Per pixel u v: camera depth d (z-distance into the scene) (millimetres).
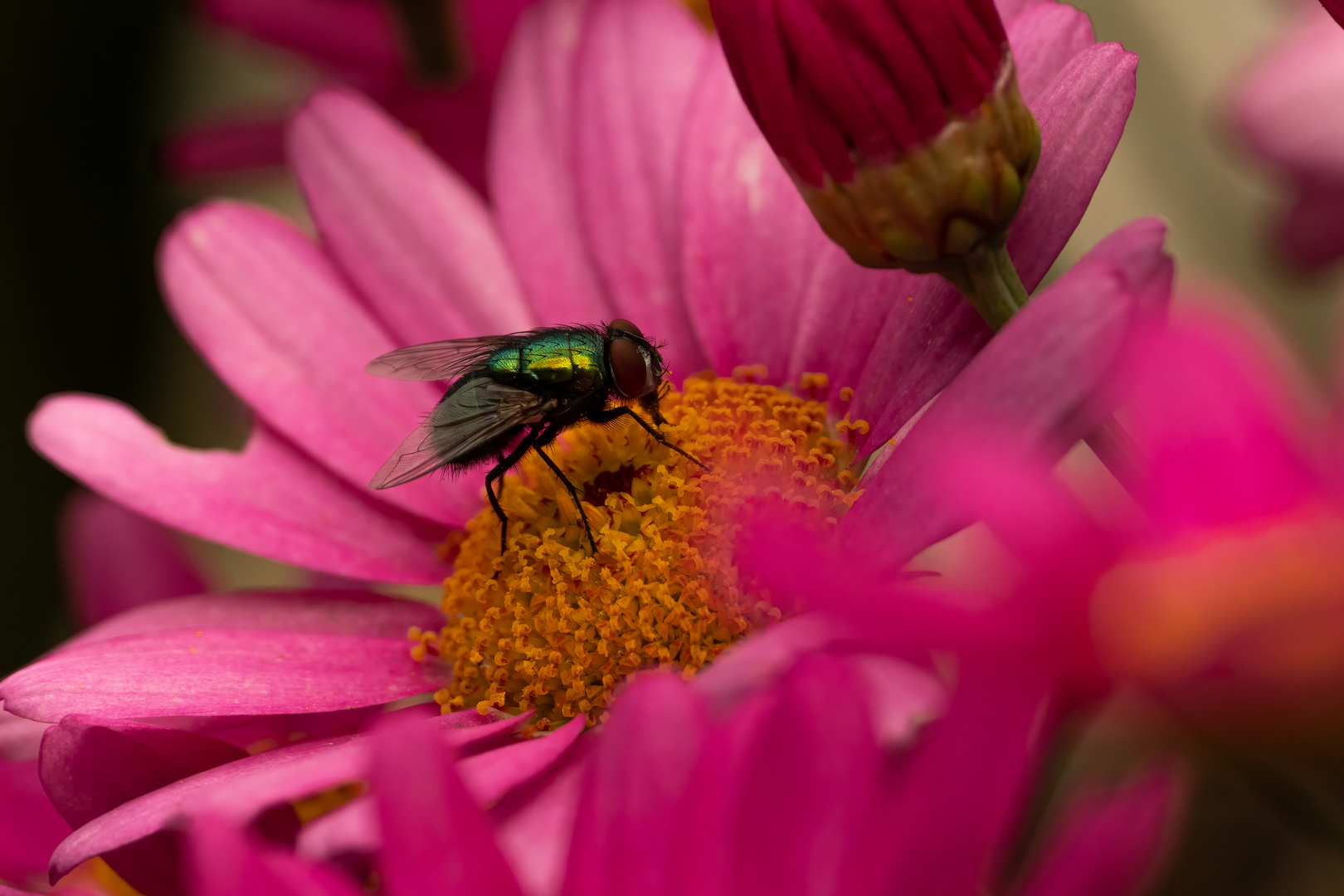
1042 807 125
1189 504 112
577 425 136
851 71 125
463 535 139
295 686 133
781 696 117
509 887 118
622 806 117
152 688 130
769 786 117
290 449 141
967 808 115
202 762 128
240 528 139
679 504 132
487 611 134
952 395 123
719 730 118
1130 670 112
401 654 136
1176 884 134
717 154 139
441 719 132
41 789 135
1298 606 111
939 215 126
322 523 140
